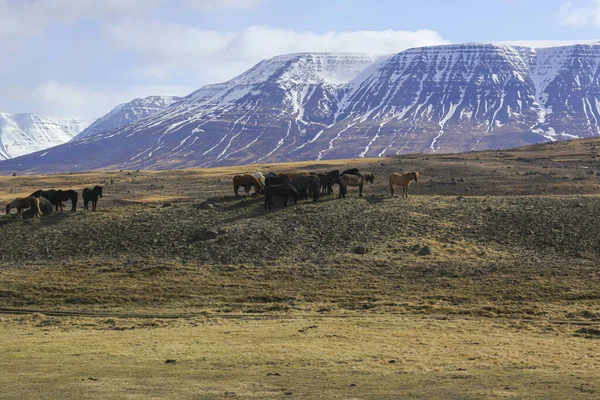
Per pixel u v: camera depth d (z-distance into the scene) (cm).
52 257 4975
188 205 5819
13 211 7750
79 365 2458
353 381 2120
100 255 4962
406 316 3500
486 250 4725
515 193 8206
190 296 4066
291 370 2317
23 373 2322
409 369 2300
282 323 3366
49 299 4088
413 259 4575
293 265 4575
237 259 4738
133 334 3195
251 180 5950
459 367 2323
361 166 11875
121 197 9488
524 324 3234
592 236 4816
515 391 1911
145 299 4041
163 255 4878
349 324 3300
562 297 3781
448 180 9338
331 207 5528
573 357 2484
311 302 3900
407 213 5372
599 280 4047
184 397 1923
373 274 4356
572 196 5803
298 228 5141
